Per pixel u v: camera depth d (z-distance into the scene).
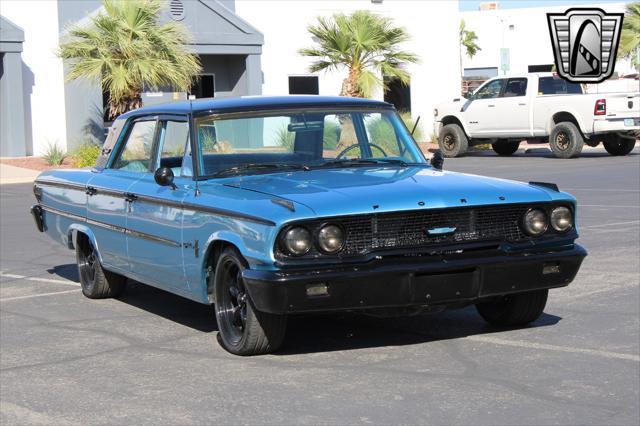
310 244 5.73
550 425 4.88
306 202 5.83
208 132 6.93
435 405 5.23
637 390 5.44
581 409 5.12
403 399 5.36
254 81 29.14
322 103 7.30
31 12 26.42
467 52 53.94
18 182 21.66
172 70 23.59
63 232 8.98
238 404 5.35
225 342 6.49
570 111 23.75
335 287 5.72
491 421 4.96
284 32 30.56
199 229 6.46
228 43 28.36
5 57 25.41
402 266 5.81
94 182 8.17
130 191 7.44
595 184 17.42
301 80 31.09
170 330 7.32
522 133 24.83
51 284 9.65
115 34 23.30
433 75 33.56
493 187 6.31
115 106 23.84
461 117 26.22
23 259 11.41
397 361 6.16
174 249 6.83
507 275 6.11
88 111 27.06
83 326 7.59
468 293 6.01
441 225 5.99
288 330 7.11
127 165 7.95
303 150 7.09
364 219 5.82
